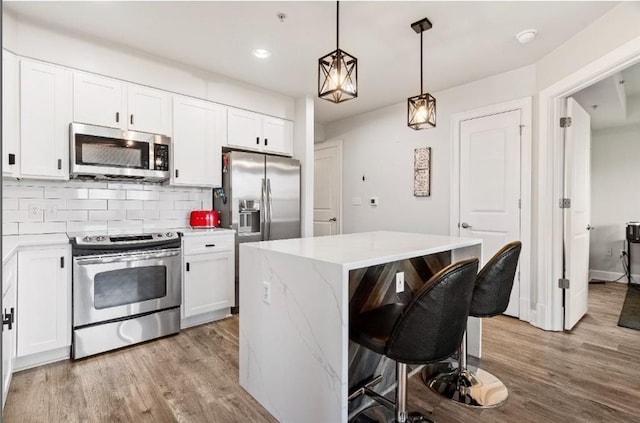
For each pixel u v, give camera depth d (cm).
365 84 374
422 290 137
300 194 413
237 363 245
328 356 154
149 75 307
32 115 251
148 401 199
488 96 355
